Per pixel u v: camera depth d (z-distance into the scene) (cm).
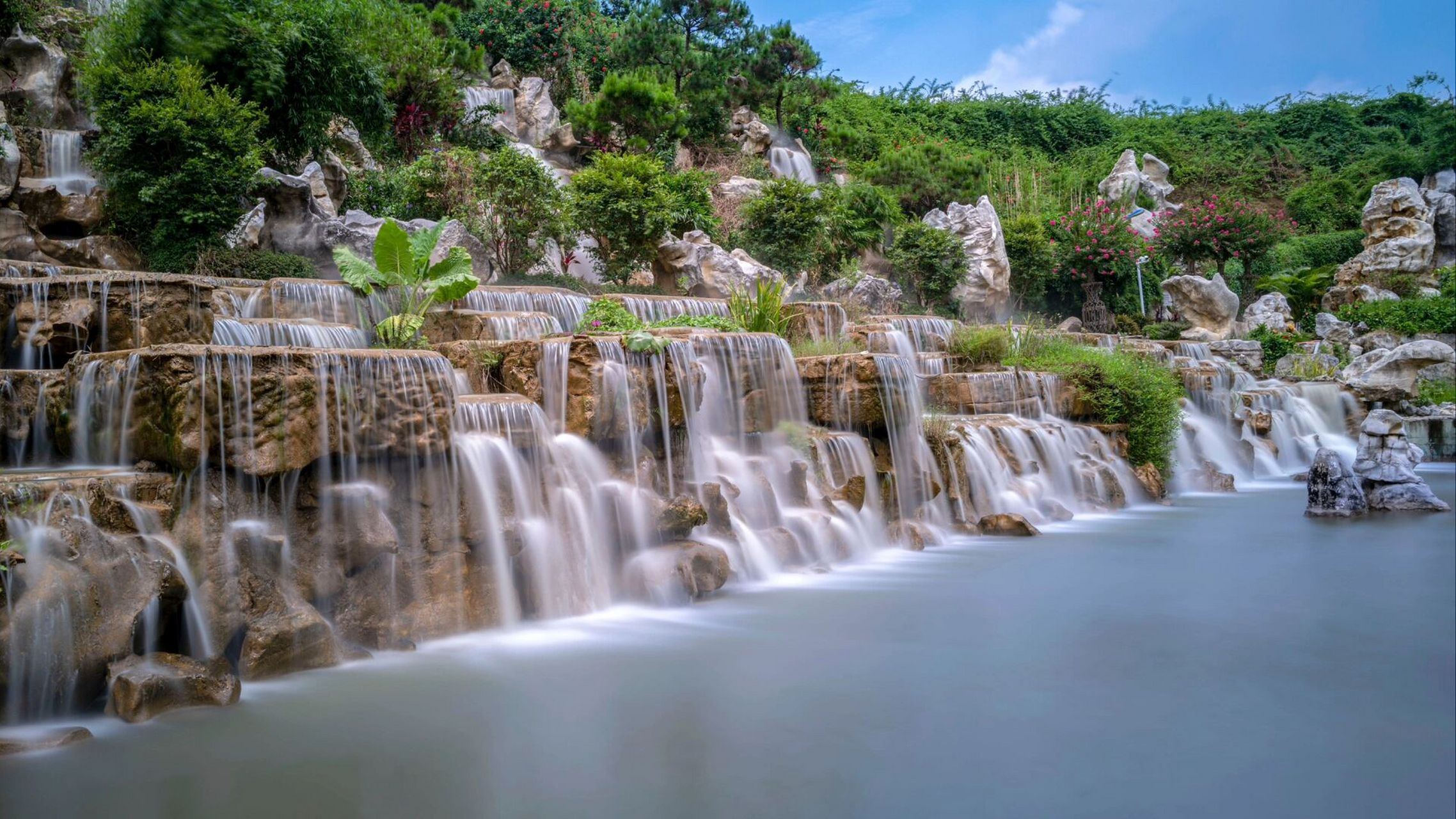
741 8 4191
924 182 3934
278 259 1767
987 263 3341
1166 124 6631
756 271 2503
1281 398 2562
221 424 761
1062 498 1692
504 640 884
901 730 675
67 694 662
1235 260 4672
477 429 941
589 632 915
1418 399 2773
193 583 740
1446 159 4741
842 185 3925
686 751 632
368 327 1470
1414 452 1734
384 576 851
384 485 859
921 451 1449
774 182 2939
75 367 867
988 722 691
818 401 1397
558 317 1742
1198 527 1550
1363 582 1148
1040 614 995
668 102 3331
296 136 2178
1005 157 5538
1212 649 875
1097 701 736
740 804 558
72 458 864
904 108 5675
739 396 1283
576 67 3922
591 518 1024
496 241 2369
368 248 1992
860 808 554
